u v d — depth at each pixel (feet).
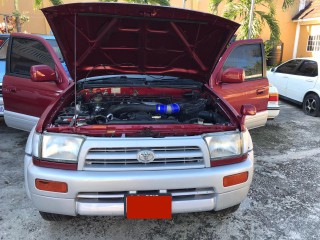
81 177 5.68
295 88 21.06
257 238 7.14
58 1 32.63
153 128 6.31
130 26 7.33
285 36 43.57
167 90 9.55
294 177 10.46
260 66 12.85
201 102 8.46
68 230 7.23
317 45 40.27
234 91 11.68
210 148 6.13
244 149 6.53
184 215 7.99
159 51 8.44
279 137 15.06
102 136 6.14
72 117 7.06
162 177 5.78
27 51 11.13
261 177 10.36
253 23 28.86
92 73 9.48
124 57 8.78
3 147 12.22
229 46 11.69
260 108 12.93
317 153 12.88
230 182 6.22
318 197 9.13
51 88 10.37
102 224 7.52
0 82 13.23
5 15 33.73
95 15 6.68
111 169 5.81
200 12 6.63
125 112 7.89
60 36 7.31
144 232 7.27
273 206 8.54
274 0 36.94
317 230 7.50
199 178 5.93
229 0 31.40
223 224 7.65
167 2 32.53
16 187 9.08
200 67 8.92
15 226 7.29
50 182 5.78
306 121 18.31
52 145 5.88
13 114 11.64
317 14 39.19
